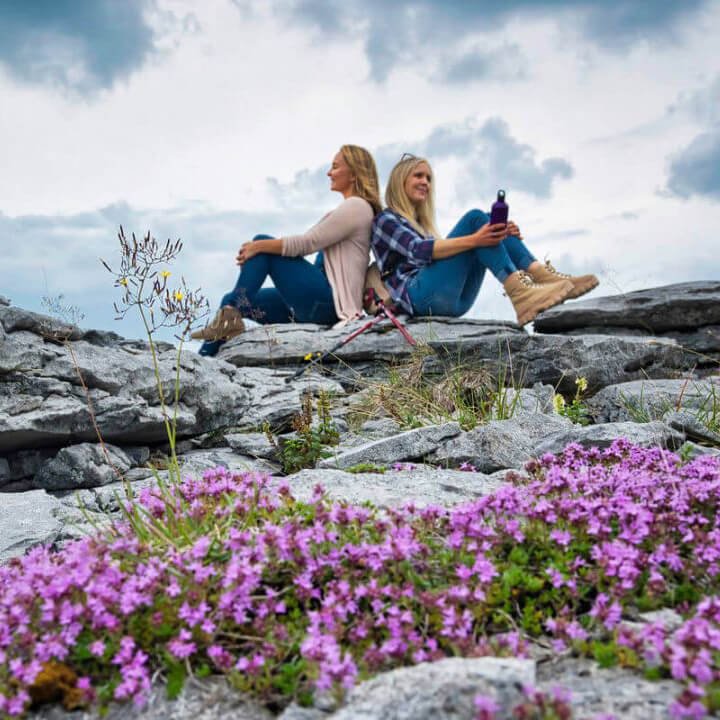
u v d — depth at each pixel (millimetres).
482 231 8547
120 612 2398
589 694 2027
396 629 2283
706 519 2775
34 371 5270
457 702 1905
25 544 3848
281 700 2197
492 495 2943
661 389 6445
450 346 7594
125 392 5594
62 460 5223
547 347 7305
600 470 3328
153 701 2219
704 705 1915
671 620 2354
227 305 9438
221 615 2379
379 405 6770
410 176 9359
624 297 8359
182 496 3482
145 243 4348
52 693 2213
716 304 7953
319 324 9789
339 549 2707
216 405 6281
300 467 5414
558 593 2510
